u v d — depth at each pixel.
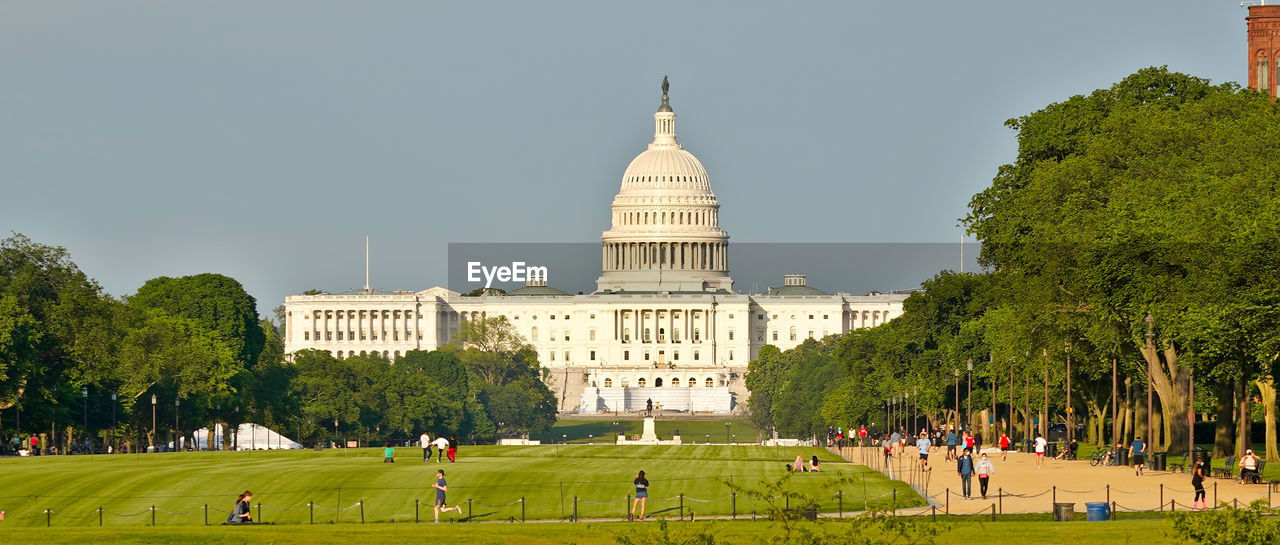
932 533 108.31
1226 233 174.62
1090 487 164.62
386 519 158.25
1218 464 189.62
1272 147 195.88
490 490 174.25
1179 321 174.75
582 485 177.88
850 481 113.50
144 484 179.62
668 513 158.12
